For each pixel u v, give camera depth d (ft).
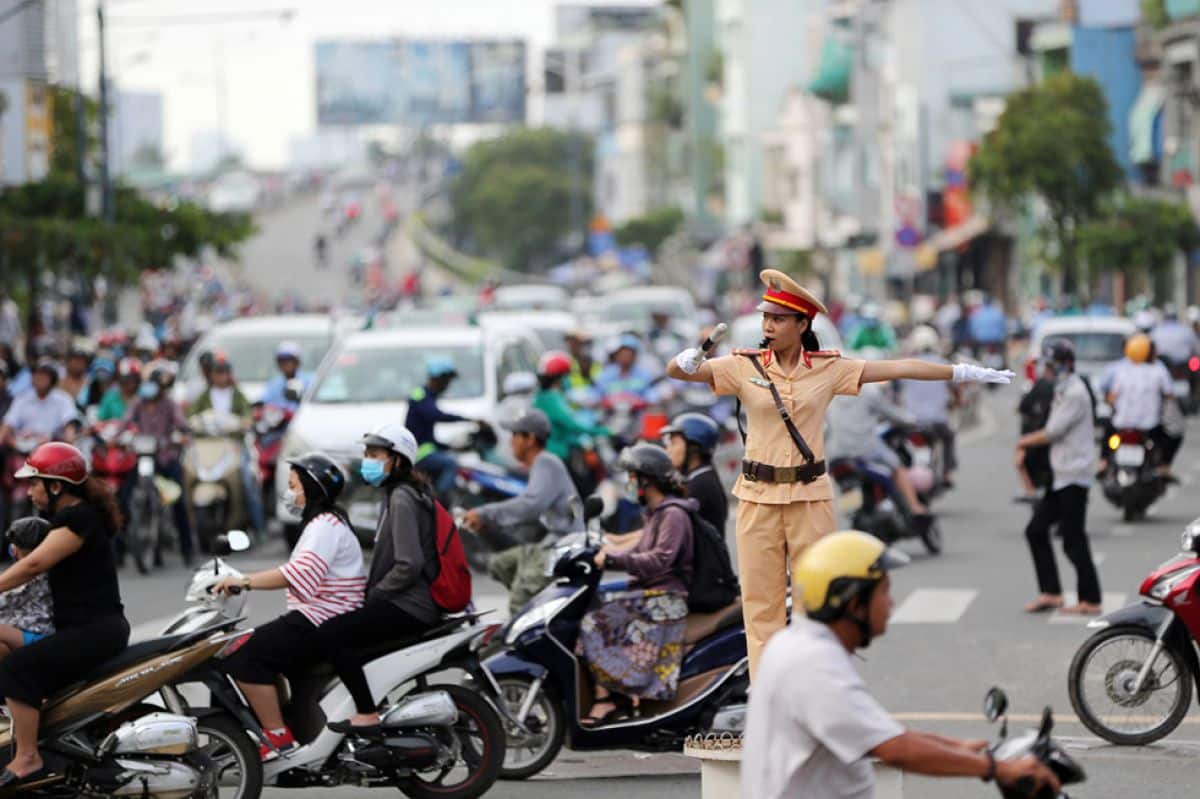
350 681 67.67
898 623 107.24
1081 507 108.06
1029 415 138.10
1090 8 401.29
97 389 153.58
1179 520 152.15
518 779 73.97
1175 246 349.61
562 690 73.82
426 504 69.51
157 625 108.68
